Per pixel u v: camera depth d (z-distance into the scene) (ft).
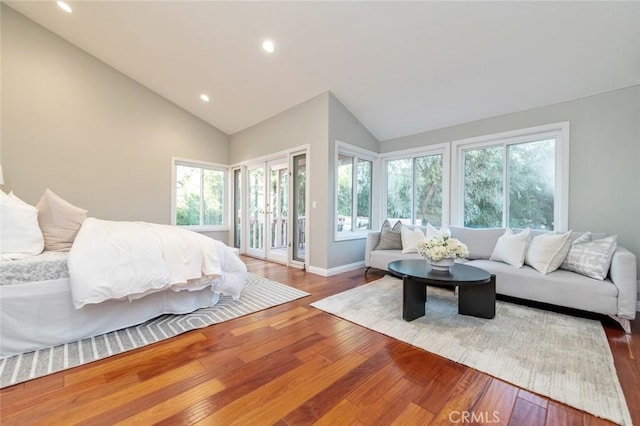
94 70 13.91
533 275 8.32
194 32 10.71
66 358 5.44
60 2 10.68
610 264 7.54
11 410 4.06
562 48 8.37
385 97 12.51
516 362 5.47
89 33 12.24
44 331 5.75
